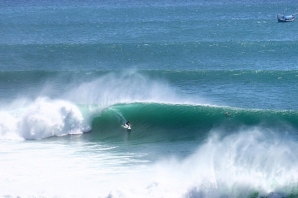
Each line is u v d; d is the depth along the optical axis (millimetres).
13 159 103688
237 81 175625
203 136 117125
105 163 100875
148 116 126625
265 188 85000
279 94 158750
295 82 171750
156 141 115312
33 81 183375
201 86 169625
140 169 97000
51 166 99625
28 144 113125
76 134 120312
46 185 90562
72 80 182125
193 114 126250
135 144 113375
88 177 93688
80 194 86188
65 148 110438
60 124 120312
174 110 127875
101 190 87812
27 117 118875
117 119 125812
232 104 148000
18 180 93062
